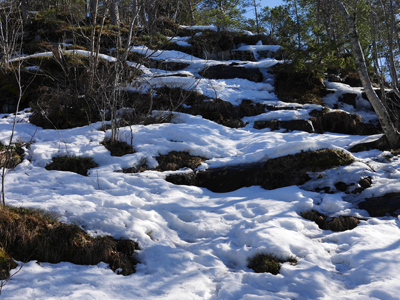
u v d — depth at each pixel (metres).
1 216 3.92
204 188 6.59
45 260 3.82
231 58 16.23
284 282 3.62
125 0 12.27
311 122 9.80
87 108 9.27
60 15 17.19
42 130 8.45
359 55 7.56
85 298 3.14
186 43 16.83
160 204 5.40
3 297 3.04
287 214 5.10
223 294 3.41
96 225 4.40
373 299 3.17
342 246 4.32
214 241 4.59
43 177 5.93
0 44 12.16
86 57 12.12
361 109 11.97
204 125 9.16
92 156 6.93
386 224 4.75
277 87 12.86
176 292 3.44
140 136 7.93
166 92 10.91
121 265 3.89
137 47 14.92
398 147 7.35
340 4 7.61
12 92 11.26
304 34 13.14
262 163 6.84
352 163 6.41
